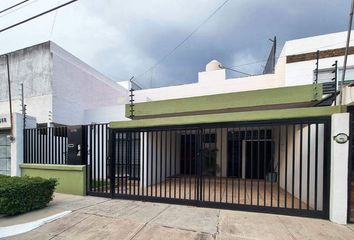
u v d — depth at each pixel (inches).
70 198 282.2
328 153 199.9
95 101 584.4
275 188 346.6
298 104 294.0
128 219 202.7
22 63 477.1
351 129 194.2
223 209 231.9
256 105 300.4
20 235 173.6
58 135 332.5
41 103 449.7
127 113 376.8
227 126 242.2
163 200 257.8
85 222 197.3
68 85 488.1
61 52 474.6
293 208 210.2
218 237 165.3
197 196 244.4
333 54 389.4
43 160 340.2
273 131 408.2
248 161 462.3
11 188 212.4
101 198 282.8
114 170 290.4
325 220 197.2
